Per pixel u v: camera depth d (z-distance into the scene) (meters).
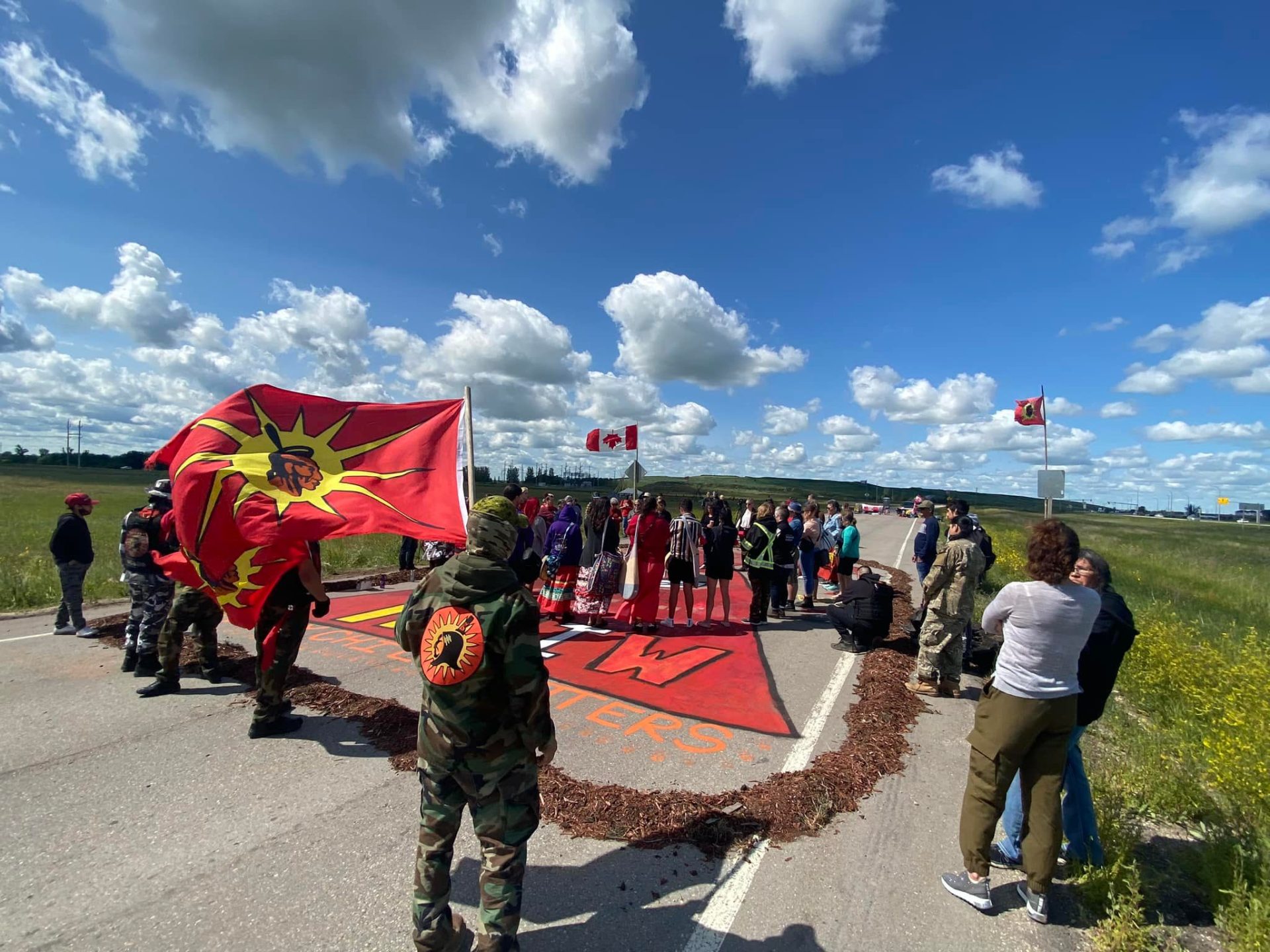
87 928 2.62
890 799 3.92
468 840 3.35
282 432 5.20
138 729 4.58
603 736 4.77
